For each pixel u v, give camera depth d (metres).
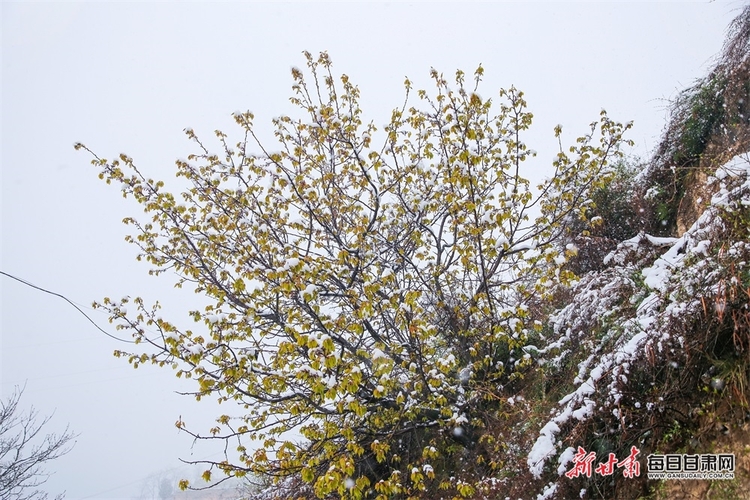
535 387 7.64
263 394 7.42
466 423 7.39
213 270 8.21
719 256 4.80
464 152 6.63
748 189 5.22
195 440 6.71
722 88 8.07
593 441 5.37
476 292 8.20
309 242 8.38
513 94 8.09
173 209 7.99
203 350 6.48
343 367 6.29
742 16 7.86
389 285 7.83
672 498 4.64
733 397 4.50
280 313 7.76
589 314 6.70
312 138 8.80
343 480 5.59
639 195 8.88
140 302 7.55
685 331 4.75
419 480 5.63
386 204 9.30
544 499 5.28
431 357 7.47
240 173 8.47
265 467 6.60
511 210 8.02
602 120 8.16
